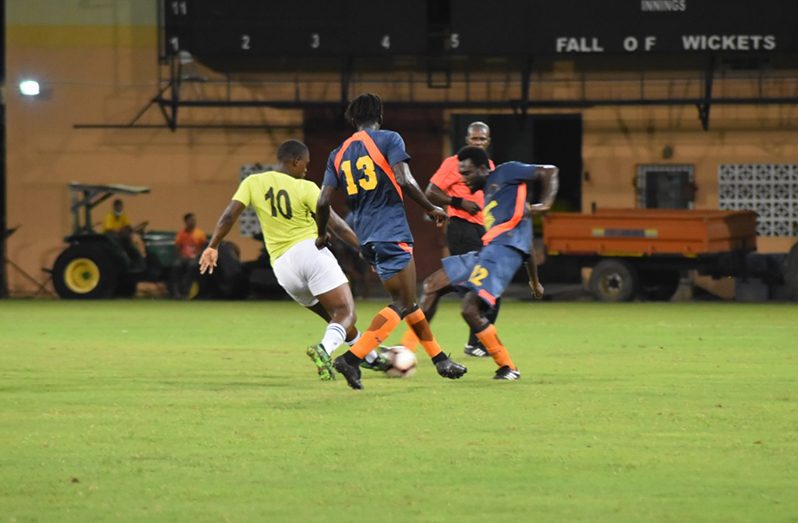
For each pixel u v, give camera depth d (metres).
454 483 20.23
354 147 29.91
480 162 32.25
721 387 31.56
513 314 61.41
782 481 20.38
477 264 32.19
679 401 28.98
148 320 57.41
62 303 72.25
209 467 21.48
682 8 77.12
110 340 46.22
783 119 82.81
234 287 76.44
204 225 86.38
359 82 84.75
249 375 34.38
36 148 86.62
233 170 86.25
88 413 27.28
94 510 18.53
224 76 85.12
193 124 86.06
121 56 86.06
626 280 72.88
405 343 34.31
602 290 73.38
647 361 38.19
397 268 30.19
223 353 40.91
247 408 27.86
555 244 73.88
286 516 18.16
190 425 25.61
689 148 83.50
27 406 28.39
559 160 90.38
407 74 84.56
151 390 31.12
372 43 78.44
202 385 32.09
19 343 44.81
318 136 85.81
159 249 78.56
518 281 85.19
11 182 86.81
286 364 37.38
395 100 84.62
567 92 83.69
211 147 86.12
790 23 76.88
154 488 19.92
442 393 30.17
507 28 78.06
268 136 86.06
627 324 54.34
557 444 23.50
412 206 85.31
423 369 35.31
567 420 26.17
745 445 23.42
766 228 83.25
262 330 51.22
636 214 72.31
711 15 77.06
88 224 79.38
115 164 86.44
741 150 83.12
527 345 43.91
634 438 24.14
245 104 82.56
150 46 86.00
